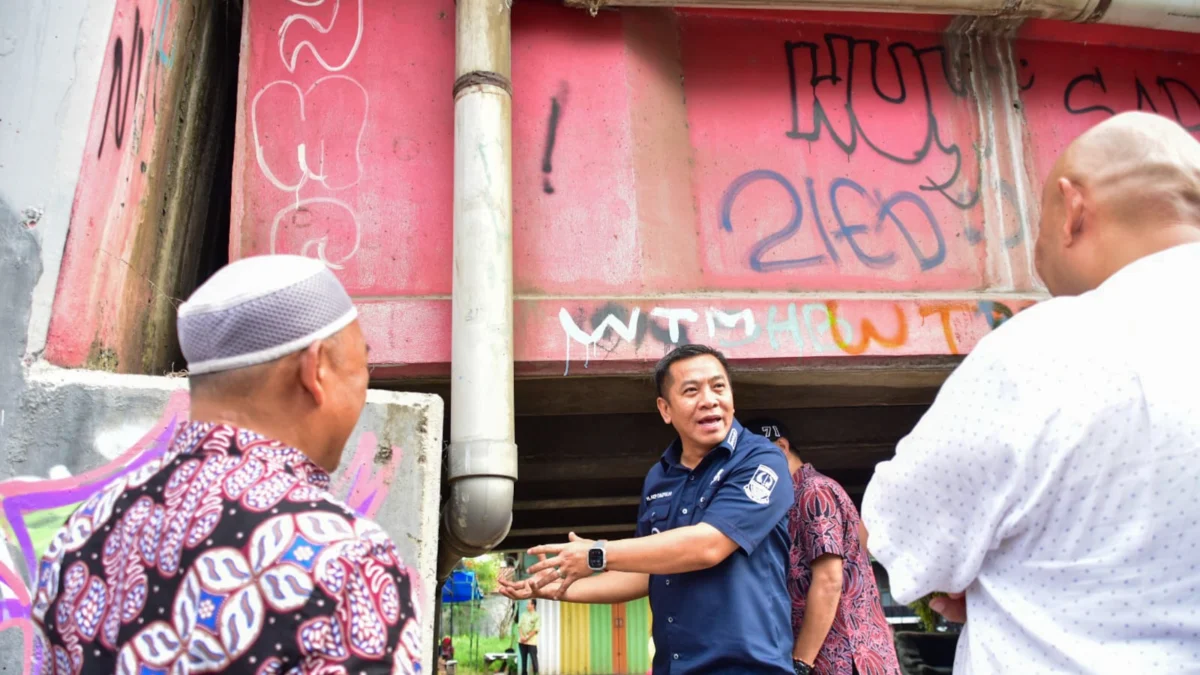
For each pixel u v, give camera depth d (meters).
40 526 2.35
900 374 4.05
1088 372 1.22
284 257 1.33
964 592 1.38
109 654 1.11
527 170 3.71
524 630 17.45
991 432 1.27
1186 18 4.15
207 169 3.99
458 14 3.60
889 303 3.80
